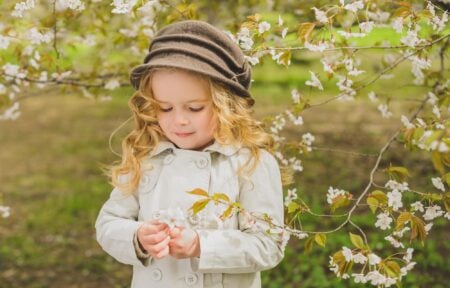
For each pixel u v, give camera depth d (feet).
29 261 18.61
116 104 42.80
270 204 7.45
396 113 35.24
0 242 20.17
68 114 40.55
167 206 7.44
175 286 7.35
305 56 34.47
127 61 13.07
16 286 17.04
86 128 36.58
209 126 7.31
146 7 9.66
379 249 16.57
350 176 24.30
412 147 8.70
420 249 16.35
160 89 7.13
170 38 7.24
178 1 10.89
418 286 14.43
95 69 12.76
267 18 12.24
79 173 27.84
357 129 32.60
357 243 7.41
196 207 6.77
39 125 37.99
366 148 28.32
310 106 10.20
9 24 11.16
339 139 30.68
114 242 7.36
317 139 30.89
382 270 7.68
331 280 15.16
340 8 8.29
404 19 8.12
